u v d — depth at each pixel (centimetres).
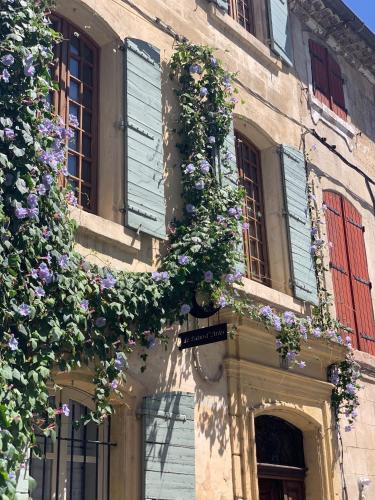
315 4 1206
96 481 680
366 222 1236
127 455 682
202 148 846
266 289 912
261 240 996
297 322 880
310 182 1088
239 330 828
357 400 1023
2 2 623
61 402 669
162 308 709
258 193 1016
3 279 554
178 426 716
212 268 752
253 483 803
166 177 820
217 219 791
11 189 586
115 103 794
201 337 729
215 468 766
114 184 761
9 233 565
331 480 929
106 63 817
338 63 1298
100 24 805
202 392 781
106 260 714
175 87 875
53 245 613
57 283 601
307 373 944
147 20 863
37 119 618
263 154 1042
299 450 942
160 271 747
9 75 596
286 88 1106
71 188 689
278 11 1118
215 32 979
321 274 1035
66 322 603
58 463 655
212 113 870
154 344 707
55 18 783
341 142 1226
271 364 879
